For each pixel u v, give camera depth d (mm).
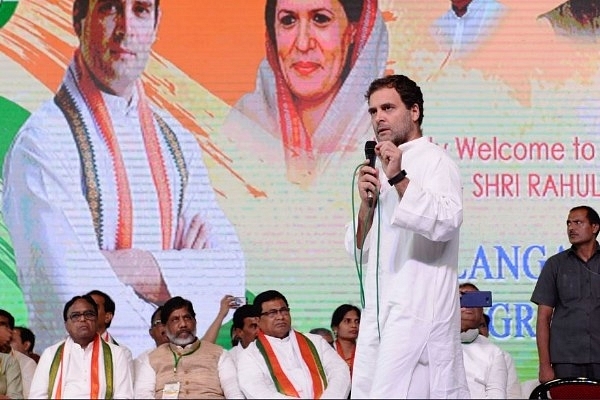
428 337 7773
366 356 8039
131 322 13680
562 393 9633
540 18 13883
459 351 7930
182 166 13828
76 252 13727
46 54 13844
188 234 13773
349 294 13711
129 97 13844
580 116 13836
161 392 11102
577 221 11977
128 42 13883
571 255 12078
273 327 10969
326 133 13828
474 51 13836
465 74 13836
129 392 10812
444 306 7840
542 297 12078
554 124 13828
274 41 13883
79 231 13750
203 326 13680
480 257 13719
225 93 13867
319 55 13852
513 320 13656
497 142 13797
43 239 13719
